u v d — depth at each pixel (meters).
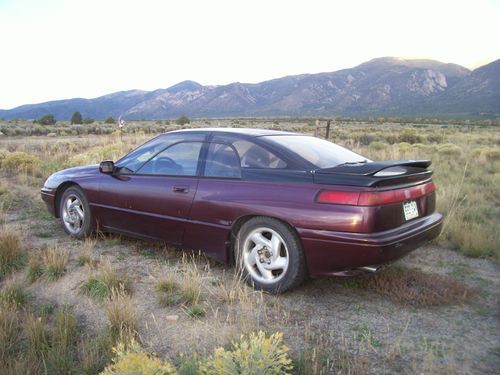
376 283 4.25
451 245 5.61
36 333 3.12
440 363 2.92
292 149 4.23
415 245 3.99
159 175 4.87
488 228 6.14
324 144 4.82
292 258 3.88
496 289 4.25
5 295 3.78
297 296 4.02
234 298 3.88
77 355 3.04
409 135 29.80
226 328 3.37
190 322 3.48
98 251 5.19
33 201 8.12
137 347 2.38
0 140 27.22
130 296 3.94
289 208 3.83
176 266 4.71
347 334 3.31
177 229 4.66
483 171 12.80
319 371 2.78
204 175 4.50
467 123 108.81
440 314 3.66
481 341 3.22
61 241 5.62
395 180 3.77
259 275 4.16
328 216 3.65
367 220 3.55
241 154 4.36
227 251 4.34
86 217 5.55
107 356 2.95
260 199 4.00
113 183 5.23
